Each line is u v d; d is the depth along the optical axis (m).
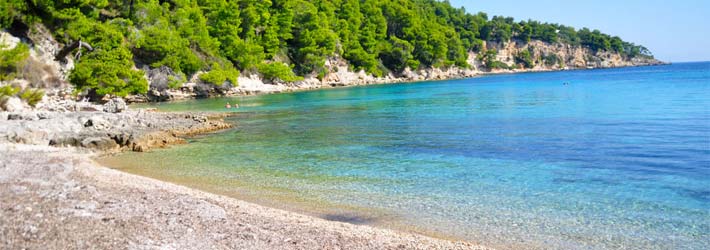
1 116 36.75
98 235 11.12
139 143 29.56
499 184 19.48
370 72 143.12
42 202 13.70
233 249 11.22
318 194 18.22
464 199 17.31
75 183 17.31
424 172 21.97
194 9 95.88
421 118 44.62
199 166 24.02
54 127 33.09
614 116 40.69
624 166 22.02
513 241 13.13
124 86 66.94
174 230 12.23
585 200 16.92
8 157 23.09
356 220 15.05
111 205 14.14
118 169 23.36
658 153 24.44
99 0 70.50
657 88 77.81
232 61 103.06
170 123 40.81
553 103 56.44
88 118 36.88
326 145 30.47
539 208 16.08
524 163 23.48
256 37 115.06
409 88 107.00
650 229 13.82
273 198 17.70
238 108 60.81
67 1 64.19
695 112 41.09
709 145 25.92
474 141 30.50
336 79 129.75
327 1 151.12
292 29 127.75
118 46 68.12
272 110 57.31
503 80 140.88
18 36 59.41
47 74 58.19
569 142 28.84
